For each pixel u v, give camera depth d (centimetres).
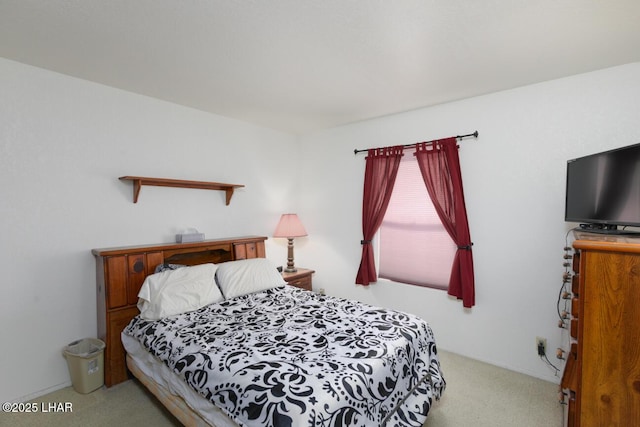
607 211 163
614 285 125
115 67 213
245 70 217
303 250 402
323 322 201
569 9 147
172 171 285
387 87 246
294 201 404
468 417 191
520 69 214
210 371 146
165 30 167
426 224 298
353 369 141
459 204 267
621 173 155
